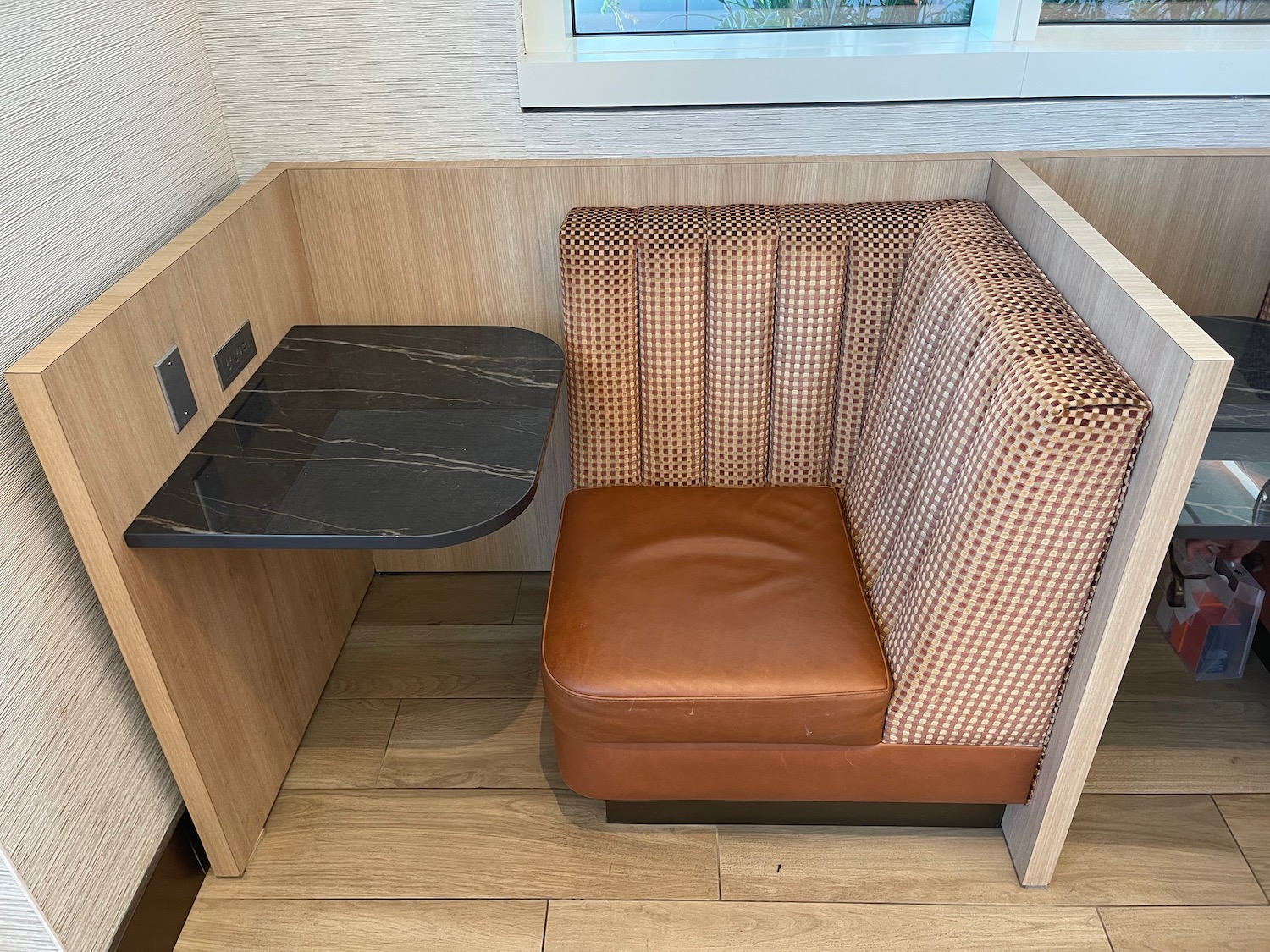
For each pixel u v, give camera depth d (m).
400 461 1.38
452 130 1.74
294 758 1.76
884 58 1.66
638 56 1.73
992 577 1.25
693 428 1.77
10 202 1.14
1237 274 1.82
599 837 1.62
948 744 1.44
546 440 1.43
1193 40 1.78
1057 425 1.13
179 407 1.36
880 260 1.63
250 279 1.60
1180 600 1.91
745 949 1.45
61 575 1.25
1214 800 1.67
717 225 1.64
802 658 1.40
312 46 1.66
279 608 1.70
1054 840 1.47
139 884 1.42
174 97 1.55
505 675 1.94
